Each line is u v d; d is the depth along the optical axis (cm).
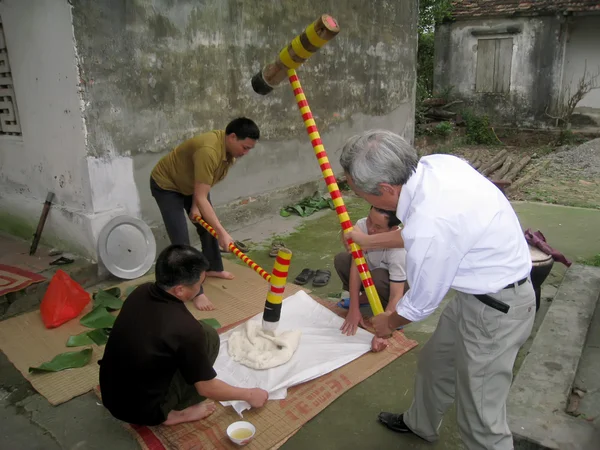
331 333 309
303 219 557
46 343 309
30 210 432
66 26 352
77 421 248
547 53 1070
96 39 367
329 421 246
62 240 412
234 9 473
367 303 339
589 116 1088
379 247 225
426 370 209
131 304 210
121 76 388
